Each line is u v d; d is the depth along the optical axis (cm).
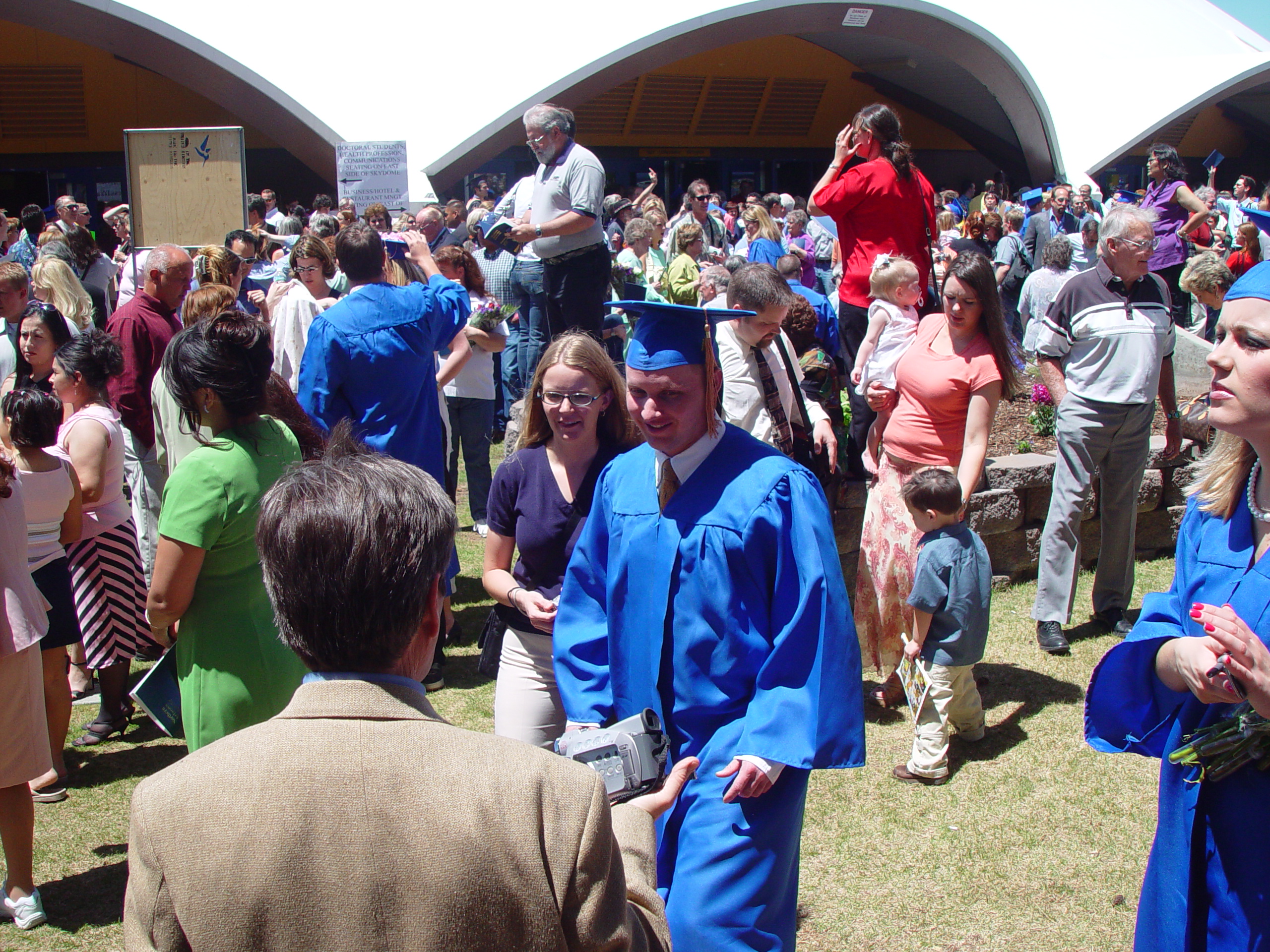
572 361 315
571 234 629
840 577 237
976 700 438
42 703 341
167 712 305
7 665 328
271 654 291
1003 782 414
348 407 478
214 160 799
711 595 237
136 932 120
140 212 802
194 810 121
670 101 2986
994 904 339
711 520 237
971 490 436
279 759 124
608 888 127
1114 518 544
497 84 2402
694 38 2556
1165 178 1081
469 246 1124
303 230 1304
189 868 119
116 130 2561
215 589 288
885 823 388
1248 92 3388
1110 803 397
